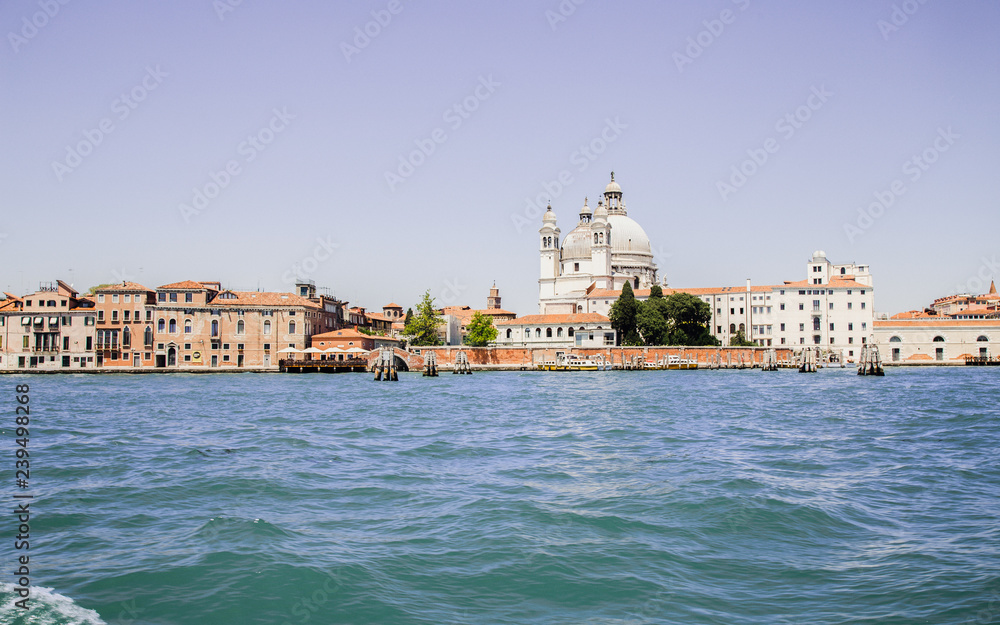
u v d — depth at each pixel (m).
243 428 52.28
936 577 19.75
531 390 91.56
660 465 36.03
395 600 19.09
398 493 30.20
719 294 186.62
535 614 18.28
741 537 23.75
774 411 63.09
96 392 90.75
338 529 25.02
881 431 49.06
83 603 18.89
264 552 22.38
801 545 22.95
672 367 152.12
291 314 148.50
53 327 145.25
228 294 150.62
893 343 180.38
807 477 32.78
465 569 21.09
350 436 47.81
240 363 146.38
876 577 20.02
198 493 30.34
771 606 18.41
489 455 39.81
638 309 160.12
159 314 144.62
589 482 32.06
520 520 25.86
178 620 18.03
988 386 96.75
